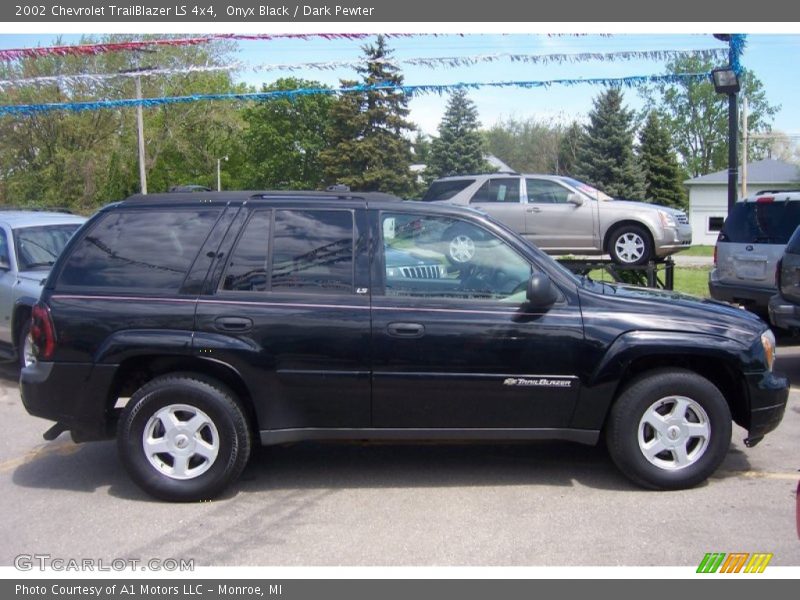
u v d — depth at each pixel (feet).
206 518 15.72
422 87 39.65
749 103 212.43
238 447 16.42
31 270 27.99
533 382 16.30
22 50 38.14
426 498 16.67
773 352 17.29
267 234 16.81
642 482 16.78
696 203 162.71
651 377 16.56
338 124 152.05
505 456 19.44
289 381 16.26
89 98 129.80
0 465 19.27
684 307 16.87
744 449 19.74
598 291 17.06
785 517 15.39
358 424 16.61
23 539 14.83
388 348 16.17
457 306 16.35
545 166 226.79
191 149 156.25
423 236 16.84
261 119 187.01
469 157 173.78
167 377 16.44
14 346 27.27
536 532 14.83
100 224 17.19
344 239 16.76
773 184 163.63
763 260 32.01
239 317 16.20
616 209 39.73
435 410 16.48
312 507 16.22
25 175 143.43
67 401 16.55
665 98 216.13
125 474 18.52
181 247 16.84
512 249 16.84
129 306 16.39
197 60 125.29
